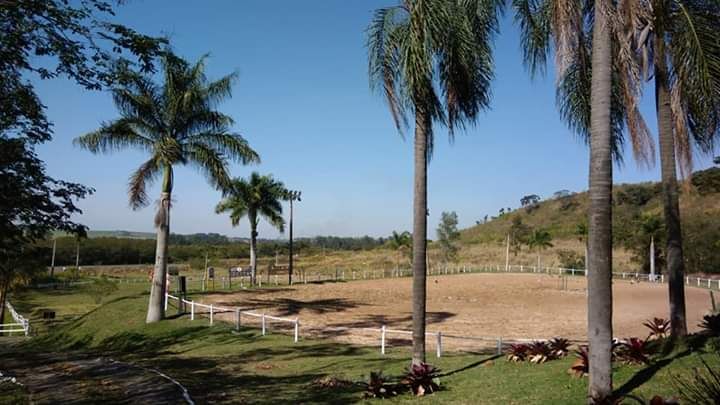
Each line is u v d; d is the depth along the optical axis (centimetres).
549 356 1174
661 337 1159
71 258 8350
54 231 891
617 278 5394
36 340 2736
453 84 1116
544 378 1002
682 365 888
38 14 776
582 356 973
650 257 5441
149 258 9025
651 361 949
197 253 9044
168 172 2377
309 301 3272
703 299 3272
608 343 766
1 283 3281
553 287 4581
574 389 898
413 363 1096
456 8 1073
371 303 3244
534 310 2991
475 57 1104
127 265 8594
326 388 1149
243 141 2350
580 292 4162
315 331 2109
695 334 1052
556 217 10550
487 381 1062
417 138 1123
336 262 8138
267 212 4294
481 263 7588
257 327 2150
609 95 789
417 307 1102
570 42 820
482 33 1152
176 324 2242
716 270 4766
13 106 841
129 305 2722
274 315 2620
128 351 1997
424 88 1057
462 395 986
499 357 1320
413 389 1030
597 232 774
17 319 3459
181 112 2272
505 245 8769
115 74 879
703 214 5119
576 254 6725
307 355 1596
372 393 1027
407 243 7206
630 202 8556
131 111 2228
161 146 2181
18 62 804
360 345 1758
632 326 2278
